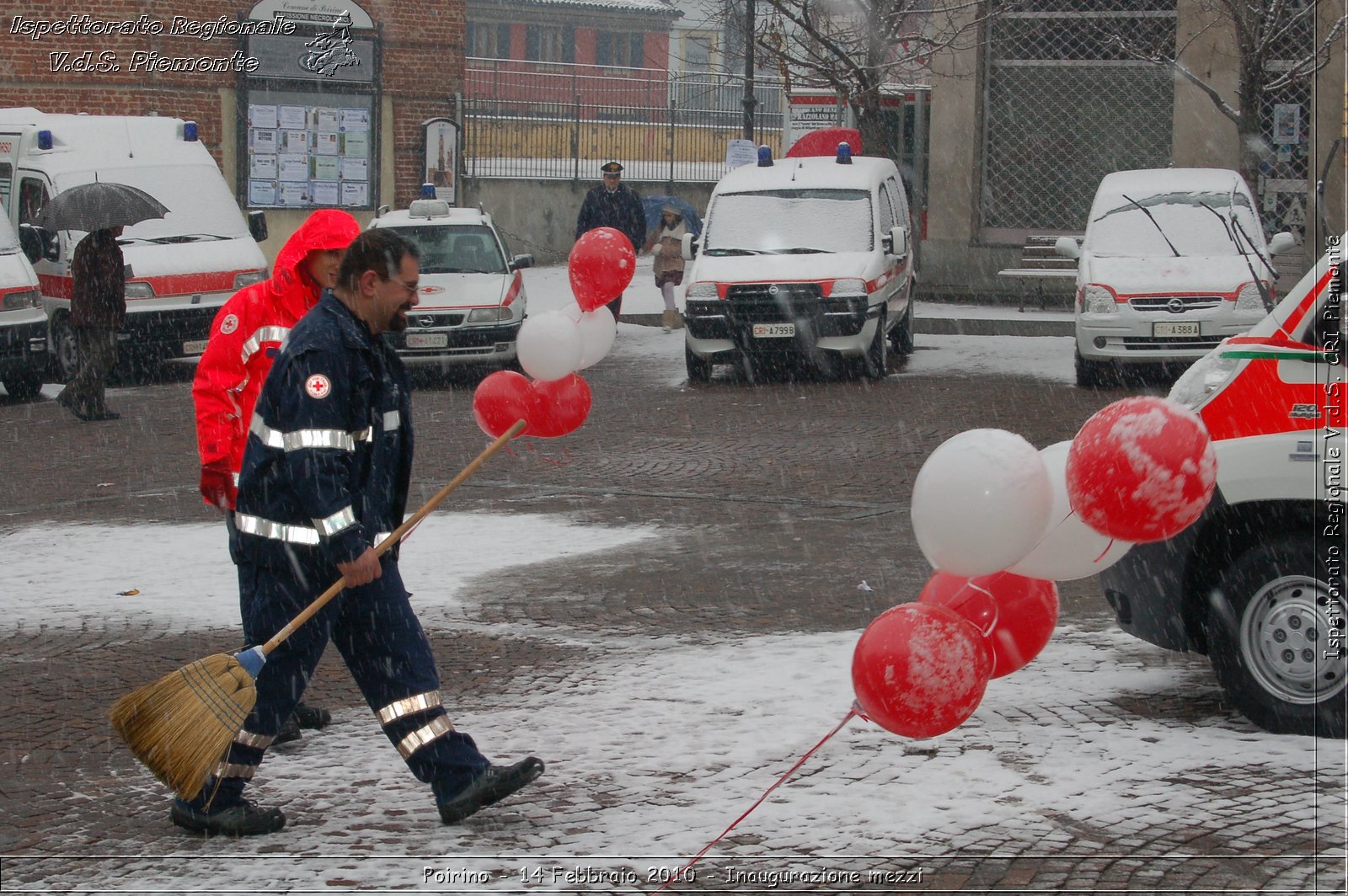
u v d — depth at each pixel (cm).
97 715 666
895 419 1540
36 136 1934
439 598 871
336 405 502
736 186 1930
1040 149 2545
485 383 574
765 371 1931
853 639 764
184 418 1630
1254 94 1794
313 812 544
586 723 637
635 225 2228
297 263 604
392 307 520
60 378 1912
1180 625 628
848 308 1777
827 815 525
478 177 3175
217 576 936
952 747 593
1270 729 607
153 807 552
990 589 470
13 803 556
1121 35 2467
